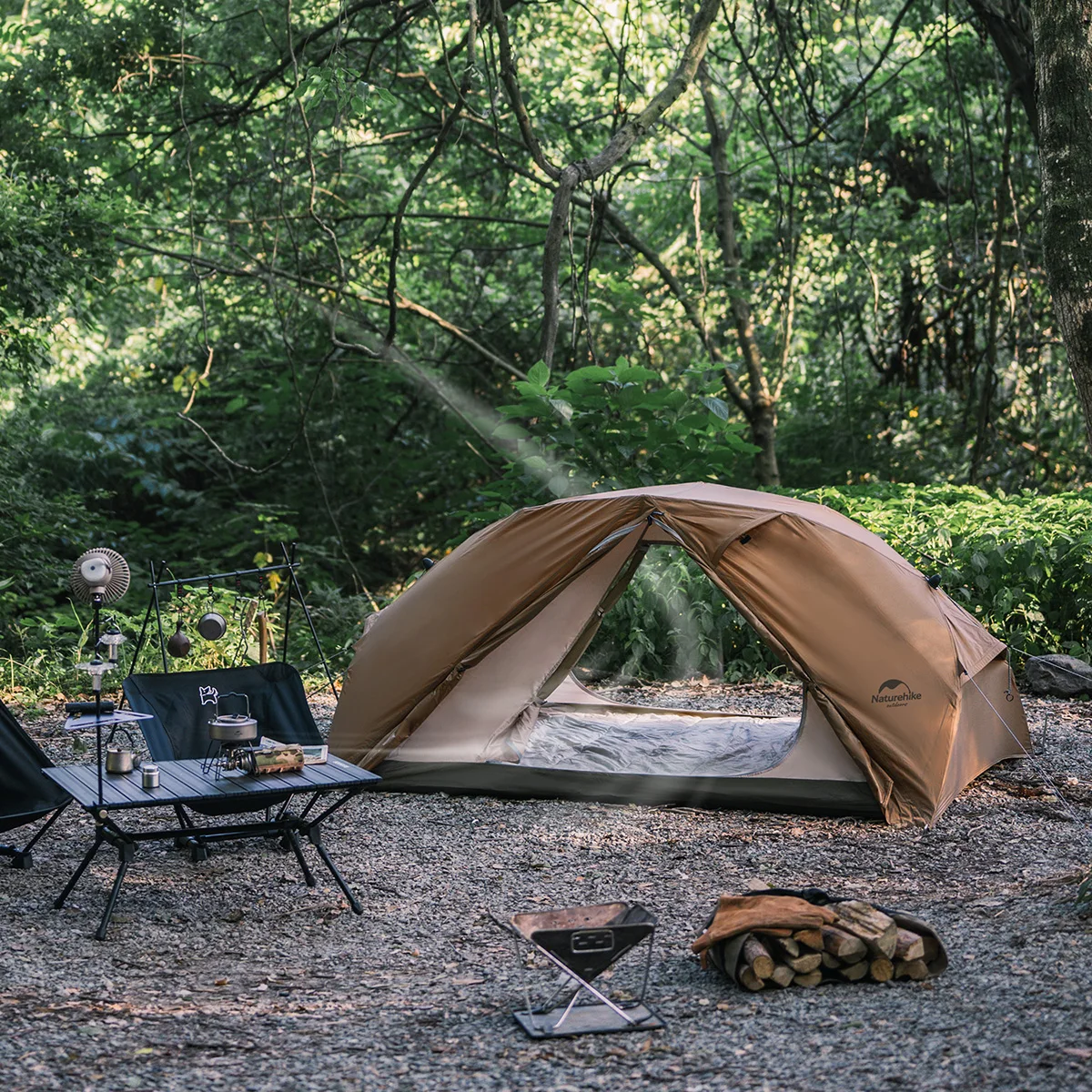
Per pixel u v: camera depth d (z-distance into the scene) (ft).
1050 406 52.75
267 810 19.40
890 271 55.06
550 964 13.88
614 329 56.44
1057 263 15.76
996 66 45.62
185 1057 11.39
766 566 20.99
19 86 45.24
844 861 18.08
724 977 13.15
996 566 32.63
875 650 20.53
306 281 46.32
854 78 53.72
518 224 53.42
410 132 47.67
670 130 46.60
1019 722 24.53
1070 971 12.14
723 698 30.94
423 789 22.29
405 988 13.24
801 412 58.23
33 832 20.06
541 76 51.80
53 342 51.75
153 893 16.96
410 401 59.52
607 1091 10.44
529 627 23.39
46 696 31.07
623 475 36.86
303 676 33.47
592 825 20.17
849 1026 11.50
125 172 48.24
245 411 57.72
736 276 51.57
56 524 42.83
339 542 51.16
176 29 45.06
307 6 44.06
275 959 14.33
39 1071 11.02
